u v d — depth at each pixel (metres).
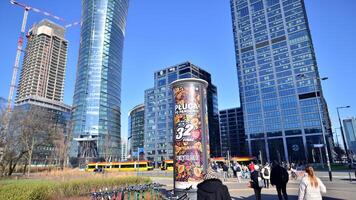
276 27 133.50
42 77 153.75
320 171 43.03
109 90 153.25
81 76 152.50
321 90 116.31
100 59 155.25
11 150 39.09
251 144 125.69
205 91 14.80
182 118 13.87
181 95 14.16
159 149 138.62
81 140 127.56
